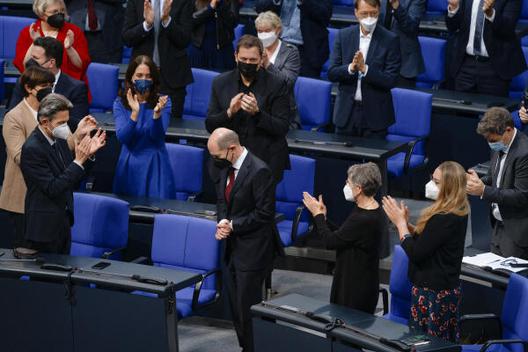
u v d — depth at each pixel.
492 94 29.36
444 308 17.70
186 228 20.92
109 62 32.06
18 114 20.75
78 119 23.05
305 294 24.08
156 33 27.38
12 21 32.22
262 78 21.20
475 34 29.06
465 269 19.55
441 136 28.45
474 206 23.34
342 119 26.52
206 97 28.69
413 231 18.38
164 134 23.11
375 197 24.59
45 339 19.31
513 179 20.83
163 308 18.30
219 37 30.77
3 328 19.61
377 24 26.03
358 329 16.95
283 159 21.58
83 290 18.77
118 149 25.70
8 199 20.97
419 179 28.83
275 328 17.95
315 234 25.27
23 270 18.97
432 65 31.00
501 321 18.42
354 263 18.62
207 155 25.75
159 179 23.17
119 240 21.52
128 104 23.00
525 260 20.50
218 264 20.78
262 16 26.23
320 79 30.72
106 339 18.84
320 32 30.42
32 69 20.56
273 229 19.91
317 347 17.47
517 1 28.61
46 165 19.03
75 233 21.72
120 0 31.98
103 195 23.17
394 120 26.27
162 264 21.23
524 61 29.28
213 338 21.89
